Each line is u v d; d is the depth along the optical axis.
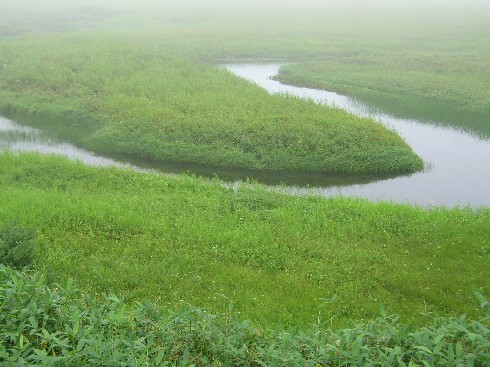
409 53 43.97
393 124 26.59
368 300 10.70
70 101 27.62
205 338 6.38
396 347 5.55
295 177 19.77
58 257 11.78
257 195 15.99
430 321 9.67
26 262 10.52
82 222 13.66
